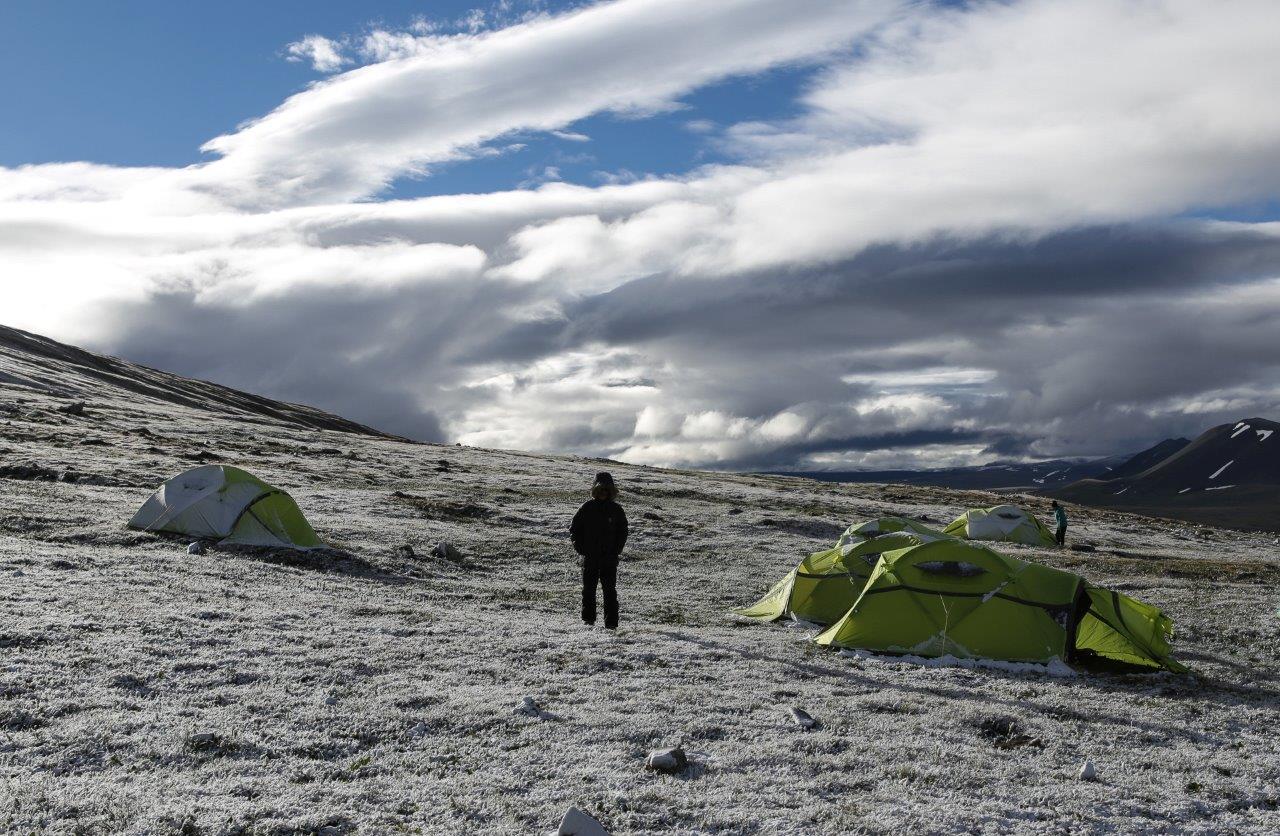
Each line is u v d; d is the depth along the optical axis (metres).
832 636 18.47
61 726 9.57
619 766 9.53
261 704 10.83
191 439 60.44
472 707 11.27
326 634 15.02
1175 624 22.36
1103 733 12.30
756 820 8.17
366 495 42.44
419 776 8.93
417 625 16.55
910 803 8.92
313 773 8.82
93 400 81.06
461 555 30.45
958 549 18.88
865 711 12.63
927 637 17.95
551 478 62.75
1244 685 16.64
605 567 18.66
